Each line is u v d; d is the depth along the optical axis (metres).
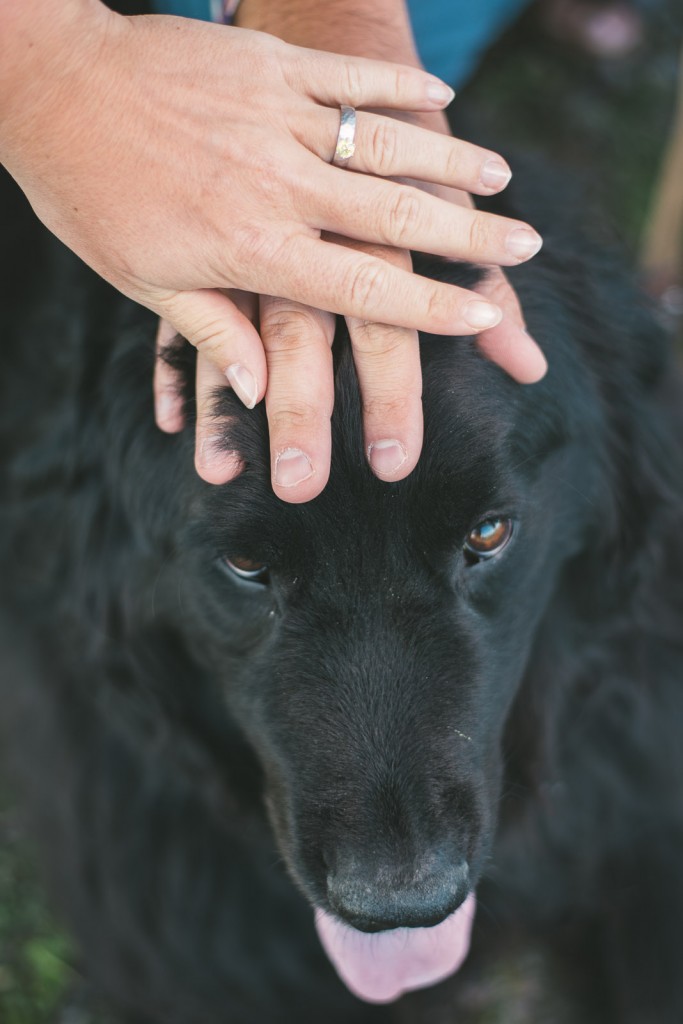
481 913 0.81
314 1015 0.85
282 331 0.55
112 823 0.81
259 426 0.57
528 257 0.53
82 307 0.71
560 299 0.67
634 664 0.77
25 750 0.84
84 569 0.72
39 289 0.80
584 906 0.84
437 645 0.60
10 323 0.80
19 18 0.52
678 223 1.21
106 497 0.70
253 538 0.58
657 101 1.34
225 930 0.81
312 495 0.55
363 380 0.55
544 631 0.72
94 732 0.81
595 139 1.31
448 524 0.58
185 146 0.52
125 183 0.53
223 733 0.74
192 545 0.63
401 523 0.58
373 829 0.58
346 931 0.67
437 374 0.58
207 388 0.57
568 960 0.88
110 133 0.53
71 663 0.80
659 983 0.82
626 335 0.71
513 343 0.59
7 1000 0.86
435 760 0.60
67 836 0.82
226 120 0.52
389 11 0.60
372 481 0.57
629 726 0.79
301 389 0.54
